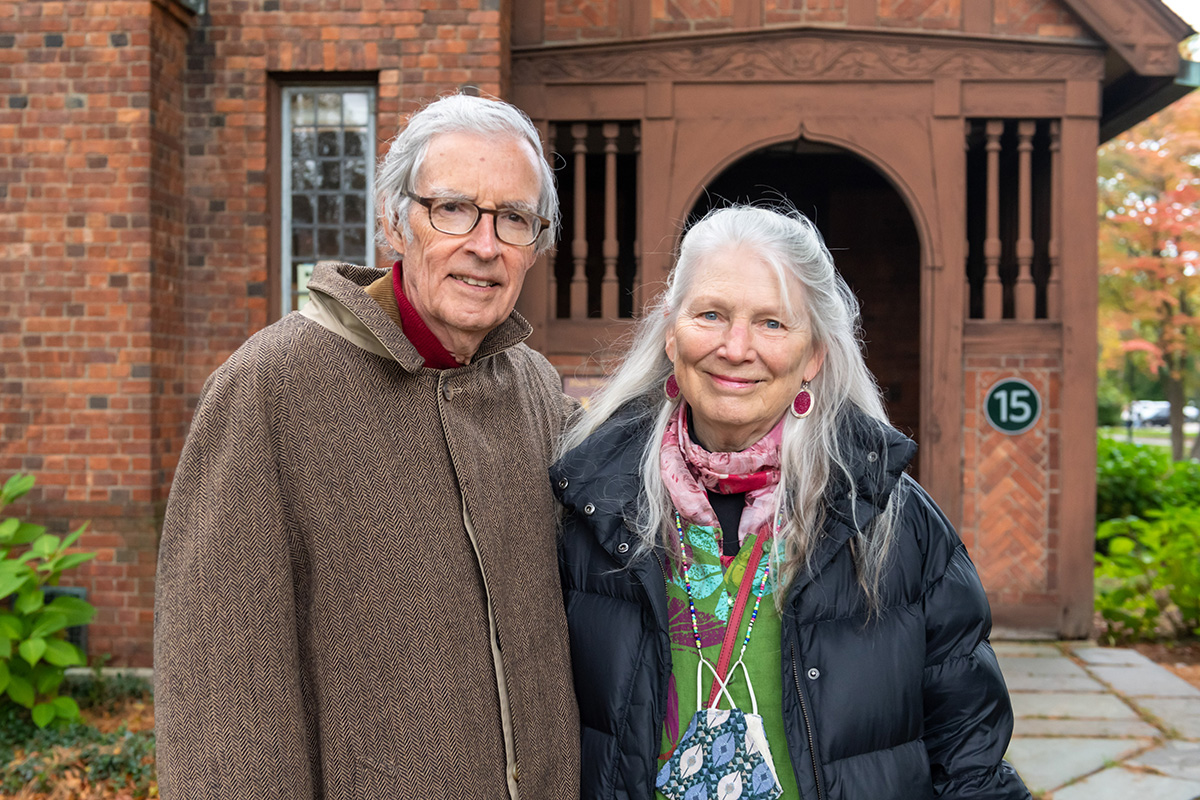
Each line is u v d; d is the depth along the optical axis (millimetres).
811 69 5805
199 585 1433
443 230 1552
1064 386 5852
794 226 1639
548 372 2068
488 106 1600
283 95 5500
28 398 4941
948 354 5855
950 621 1619
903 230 8977
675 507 1647
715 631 1603
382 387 1578
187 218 5367
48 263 4934
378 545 1521
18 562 4148
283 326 1592
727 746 1532
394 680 1506
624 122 5957
